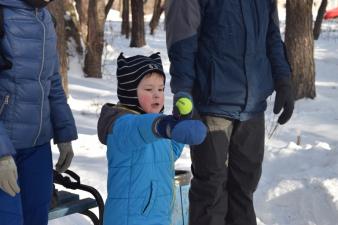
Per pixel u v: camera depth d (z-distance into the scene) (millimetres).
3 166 3547
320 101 15172
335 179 6223
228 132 4848
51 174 4164
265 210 6238
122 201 3688
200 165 4820
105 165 7742
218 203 4848
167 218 3811
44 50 3914
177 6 4625
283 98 4875
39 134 3979
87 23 21031
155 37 40250
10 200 3729
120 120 3527
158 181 3725
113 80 19531
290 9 15234
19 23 3795
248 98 4734
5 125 3830
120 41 35000
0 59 3760
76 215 5738
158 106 3791
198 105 4789
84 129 11156
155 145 3707
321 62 24953
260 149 4984
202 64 4723
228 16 4648
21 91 3838
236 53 4680
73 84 17672
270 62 5008
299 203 6129
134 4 31234
